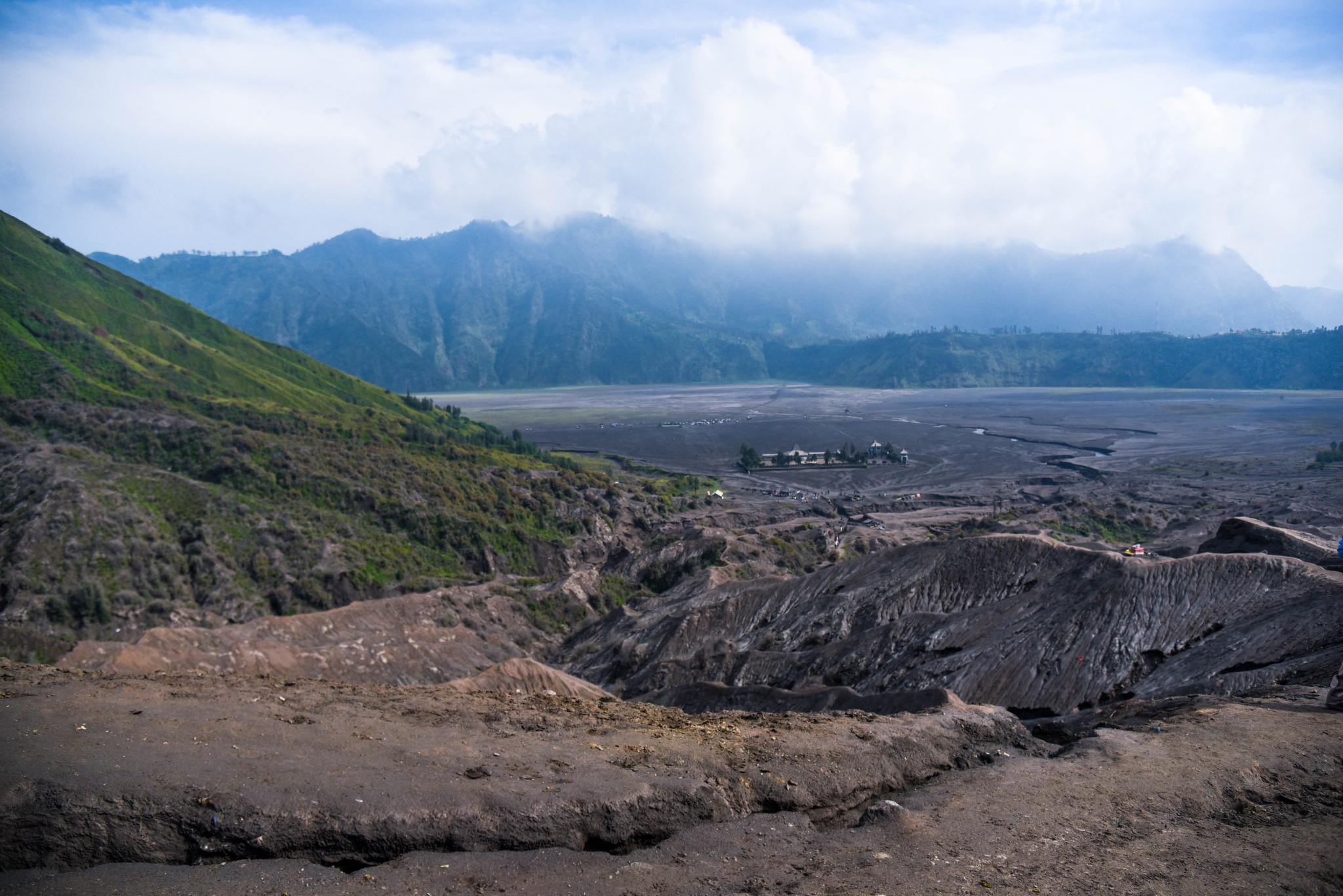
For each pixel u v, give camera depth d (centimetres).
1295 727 2369
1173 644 4891
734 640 6956
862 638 6072
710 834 1628
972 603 6231
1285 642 4306
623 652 7388
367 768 1706
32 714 1794
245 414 14500
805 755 2059
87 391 12962
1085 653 4991
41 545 8056
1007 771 2017
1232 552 6969
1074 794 1834
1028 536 6631
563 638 8931
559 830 1576
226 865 1378
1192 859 1509
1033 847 1553
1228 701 2839
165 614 8019
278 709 2075
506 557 12000
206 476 10938
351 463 12494
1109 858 1508
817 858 1512
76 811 1394
